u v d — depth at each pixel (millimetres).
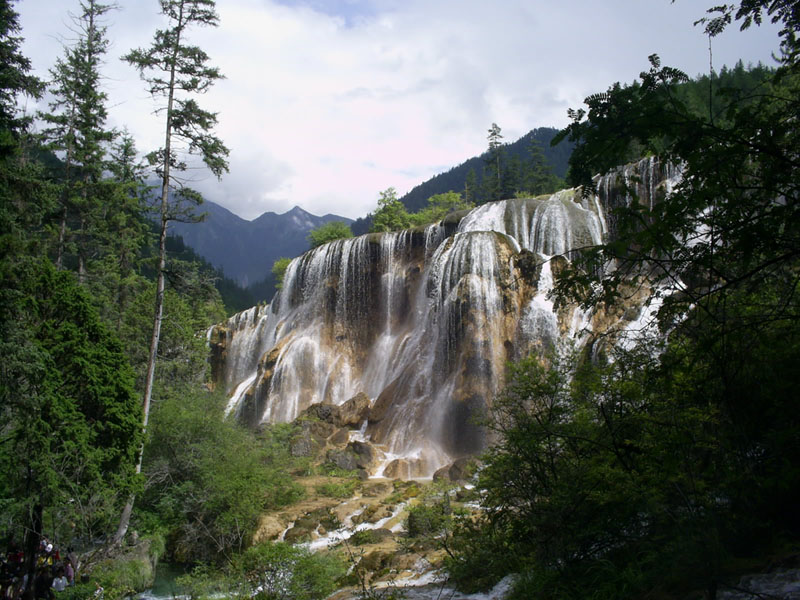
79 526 19547
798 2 4156
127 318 39875
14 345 16484
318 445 38969
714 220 4441
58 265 35906
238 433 29688
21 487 17406
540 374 10523
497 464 10430
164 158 25969
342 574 14180
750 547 6129
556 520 8383
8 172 18109
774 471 6000
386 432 40406
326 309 55344
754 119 4188
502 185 105812
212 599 14039
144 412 24250
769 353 5508
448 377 40469
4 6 18656
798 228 4184
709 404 6250
